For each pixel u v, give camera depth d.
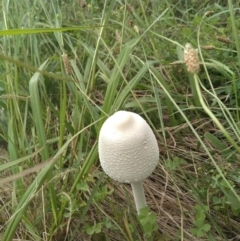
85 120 0.37
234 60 0.41
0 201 0.35
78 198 0.31
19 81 0.42
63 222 0.31
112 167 0.22
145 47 0.45
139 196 0.27
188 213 0.31
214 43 0.42
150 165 0.22
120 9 0.50
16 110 0.35
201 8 0.54
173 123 0.38
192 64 0.22
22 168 0.33
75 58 0.43
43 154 0.30
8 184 0.35
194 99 0.38
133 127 0.22
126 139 0.22
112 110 0.31
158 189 0.34
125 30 0.46
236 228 0.30
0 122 0.39
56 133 0.38
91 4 0.48
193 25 0.47
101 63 0.39
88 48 0.40
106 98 0.32
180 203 0.30
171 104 0.38
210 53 0.42
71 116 0.38
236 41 0.29
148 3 0.54
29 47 0.45
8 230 0.26
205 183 0.32
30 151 0.35
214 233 0.30
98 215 0.31
